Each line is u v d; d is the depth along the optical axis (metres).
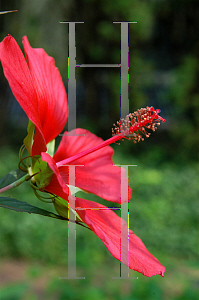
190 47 11.16
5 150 8.69
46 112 1.07
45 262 5.16
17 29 9.12
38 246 5.30
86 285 4.11
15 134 9.42
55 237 5.44
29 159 0.96
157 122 1.02
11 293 3.78
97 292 3.79
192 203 6.74
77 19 9.63
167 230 6.11
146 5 10.40
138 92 10.38
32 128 0.94
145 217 6.29
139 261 0.83
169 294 4.05
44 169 0.93
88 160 1.23
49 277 4.57
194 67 10.63
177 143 10.38
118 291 4.00
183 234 6.07
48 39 9.24
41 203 6.05
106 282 4.33
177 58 11.27
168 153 9.98
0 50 0.81
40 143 0.92
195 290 4.07
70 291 3.84
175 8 10.88
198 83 10.66
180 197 6.90
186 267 5.16
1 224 5.41
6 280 4.34
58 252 5.27
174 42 11.23
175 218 6.37
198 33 10.99
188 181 7.61
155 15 10.84
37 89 1.01
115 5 9.58
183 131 10.34
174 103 10.73
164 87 10.91
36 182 0.96
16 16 9.13
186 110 10.69
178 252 5.79
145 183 7.18
